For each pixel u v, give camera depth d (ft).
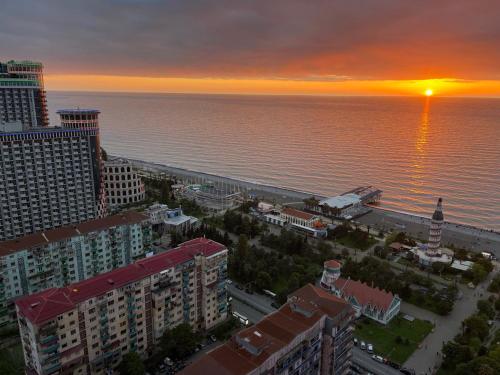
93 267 571.28
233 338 315.58
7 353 433.07
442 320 505.66
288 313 352.69
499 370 376.68
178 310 448.24
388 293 507.71
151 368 404.77
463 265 631.56
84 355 377.09
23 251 496.23
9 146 629.10
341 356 371.15
